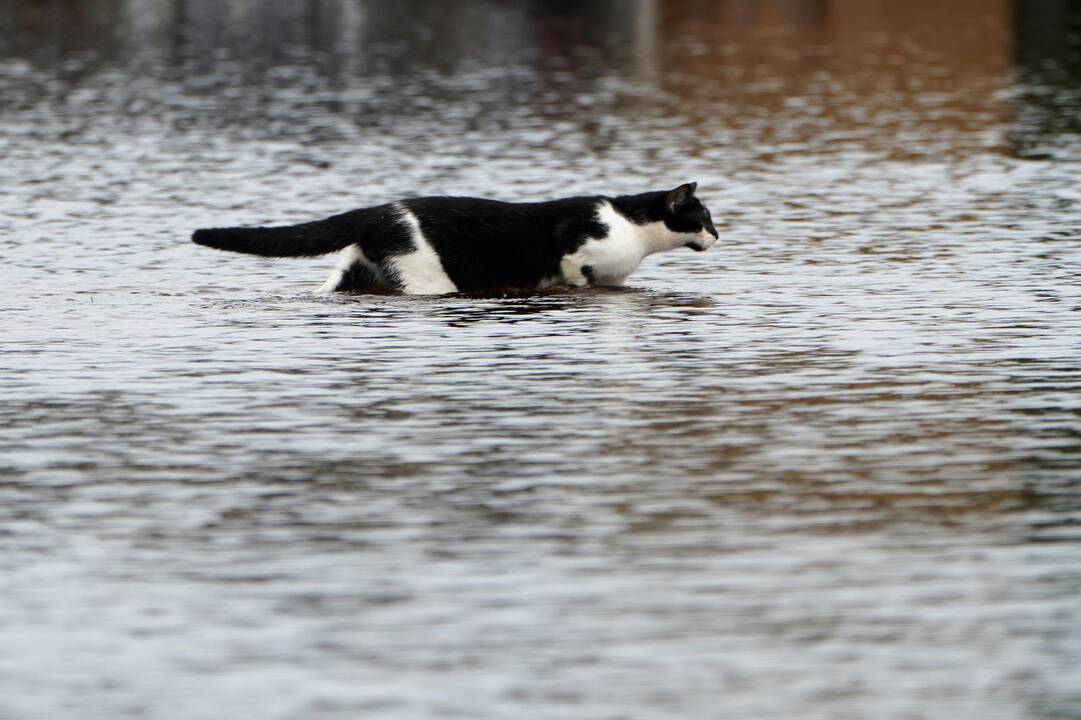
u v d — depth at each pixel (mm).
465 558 9914
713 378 14125
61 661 8570
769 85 37125
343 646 8711
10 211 23172
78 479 11461
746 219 22469
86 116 33156
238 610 9180
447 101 35094
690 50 43719
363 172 26453
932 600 9242
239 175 26359
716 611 9109
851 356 14852
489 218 17844
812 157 27875
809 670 8391
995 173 25938
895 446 12094
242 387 13906
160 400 13492
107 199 24219
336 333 15953
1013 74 38562
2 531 10430
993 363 14539
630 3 55188
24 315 16719
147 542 10227
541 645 8695
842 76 38500
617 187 24906
